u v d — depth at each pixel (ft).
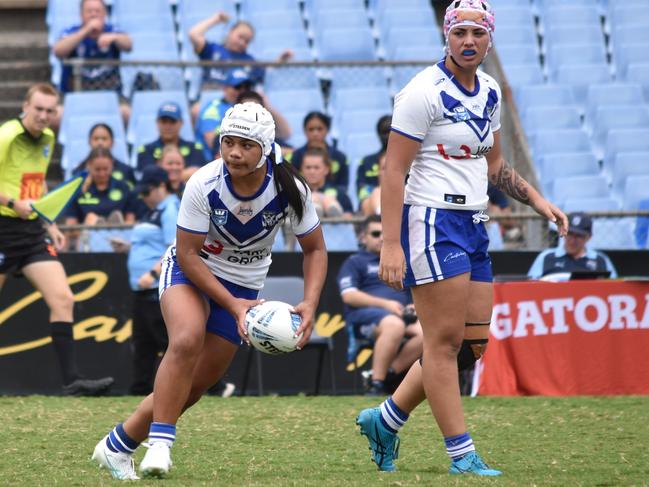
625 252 110.42
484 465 53.16
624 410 82.79
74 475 53.47
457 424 52.95
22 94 157.79
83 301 103.55
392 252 52.06
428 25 174.60
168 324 50.75
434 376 52.95
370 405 86.22
